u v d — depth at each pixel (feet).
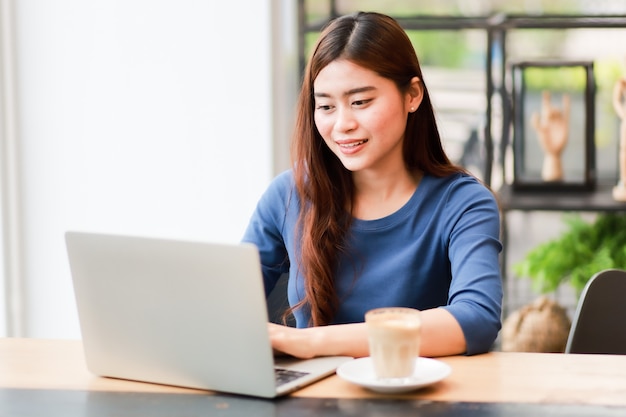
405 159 7.00
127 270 5.32
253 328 5.00
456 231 6.66
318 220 6.91
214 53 12.44
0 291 12.09
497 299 6.12
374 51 6.39
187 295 5.16
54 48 12.20
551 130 12.31
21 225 12.32
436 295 6.92
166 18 12.34
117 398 5.17
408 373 5.11
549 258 12.95
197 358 5.24
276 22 12.51
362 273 6.87
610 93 13.09
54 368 5.81
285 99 12.75
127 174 12.46
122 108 12.39
